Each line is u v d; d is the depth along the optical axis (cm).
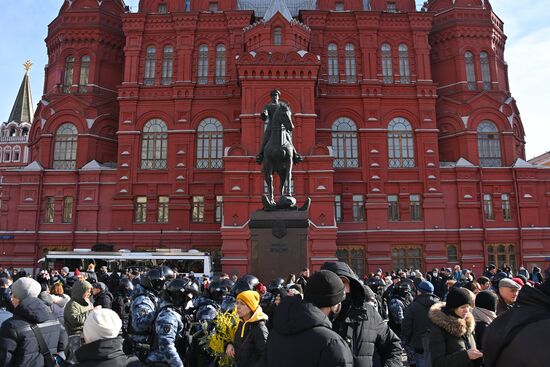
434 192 4238
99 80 4712
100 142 4566
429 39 4941
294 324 431
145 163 4362
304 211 1916
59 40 4775
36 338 655
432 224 4184
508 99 4791
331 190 3772
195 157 4366
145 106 4450
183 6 4762
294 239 1877
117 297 1440
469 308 654
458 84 4694
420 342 945
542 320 369
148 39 4603
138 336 725
